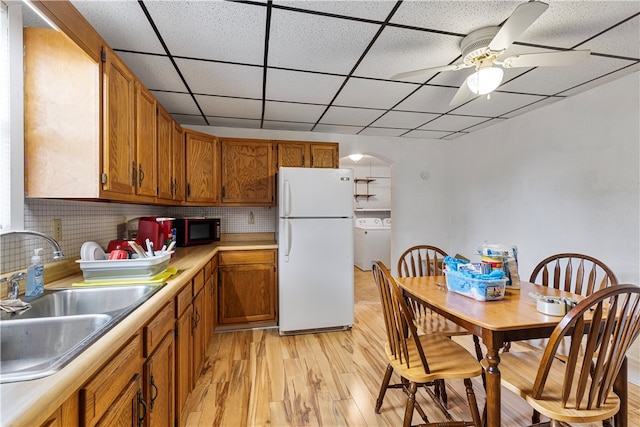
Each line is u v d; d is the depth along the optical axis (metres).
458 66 1.69
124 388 0.96
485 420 1.51
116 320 0.98
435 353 1.60
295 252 2.86
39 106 1.30
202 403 1.84
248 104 2.70
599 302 1.08
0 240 1.20
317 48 1.78
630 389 1.97
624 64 1.99
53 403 0.60
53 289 1.33
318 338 2.81
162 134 2.19
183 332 1.65
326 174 2.91
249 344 2.67
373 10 1.45
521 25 1.27
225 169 3.15
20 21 1.26
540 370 1.17
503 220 3.27
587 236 2.43
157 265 1.59
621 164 2.20
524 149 3.01
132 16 1.47
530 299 1.56
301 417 1.72
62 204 1.59
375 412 1.76
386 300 1.57
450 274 1.74
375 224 6.57
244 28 1.58
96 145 1.34
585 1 1.37
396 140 3.96
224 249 2.85
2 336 0.99
